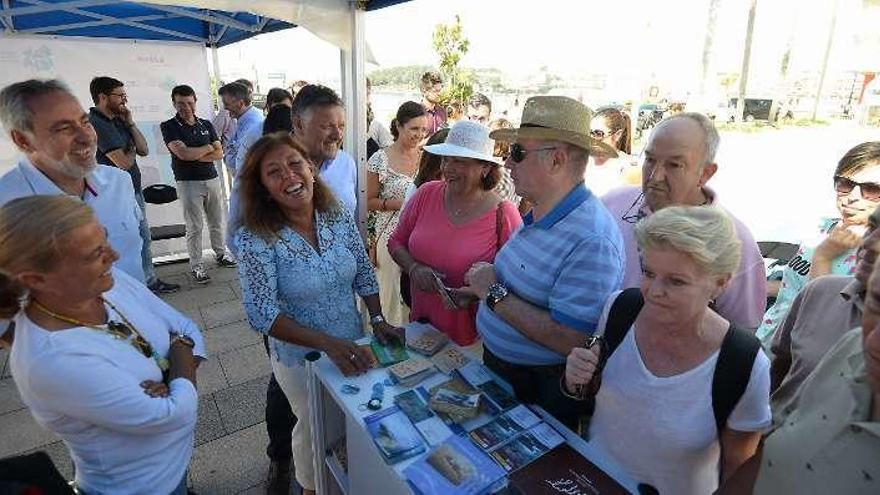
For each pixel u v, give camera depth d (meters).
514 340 1.46
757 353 0.96
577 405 1.36
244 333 3.51
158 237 4.60
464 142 1.80
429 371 1.42
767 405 0.97
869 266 1.03
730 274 0.94
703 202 1.53
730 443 1.01
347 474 1.47
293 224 1.65
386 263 2.90
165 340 1.36
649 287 0.95
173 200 4.76
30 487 0.87
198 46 4.90
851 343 0.84
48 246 0.97
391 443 1.12
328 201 1.74
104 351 1.08
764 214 5.15
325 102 2.16
